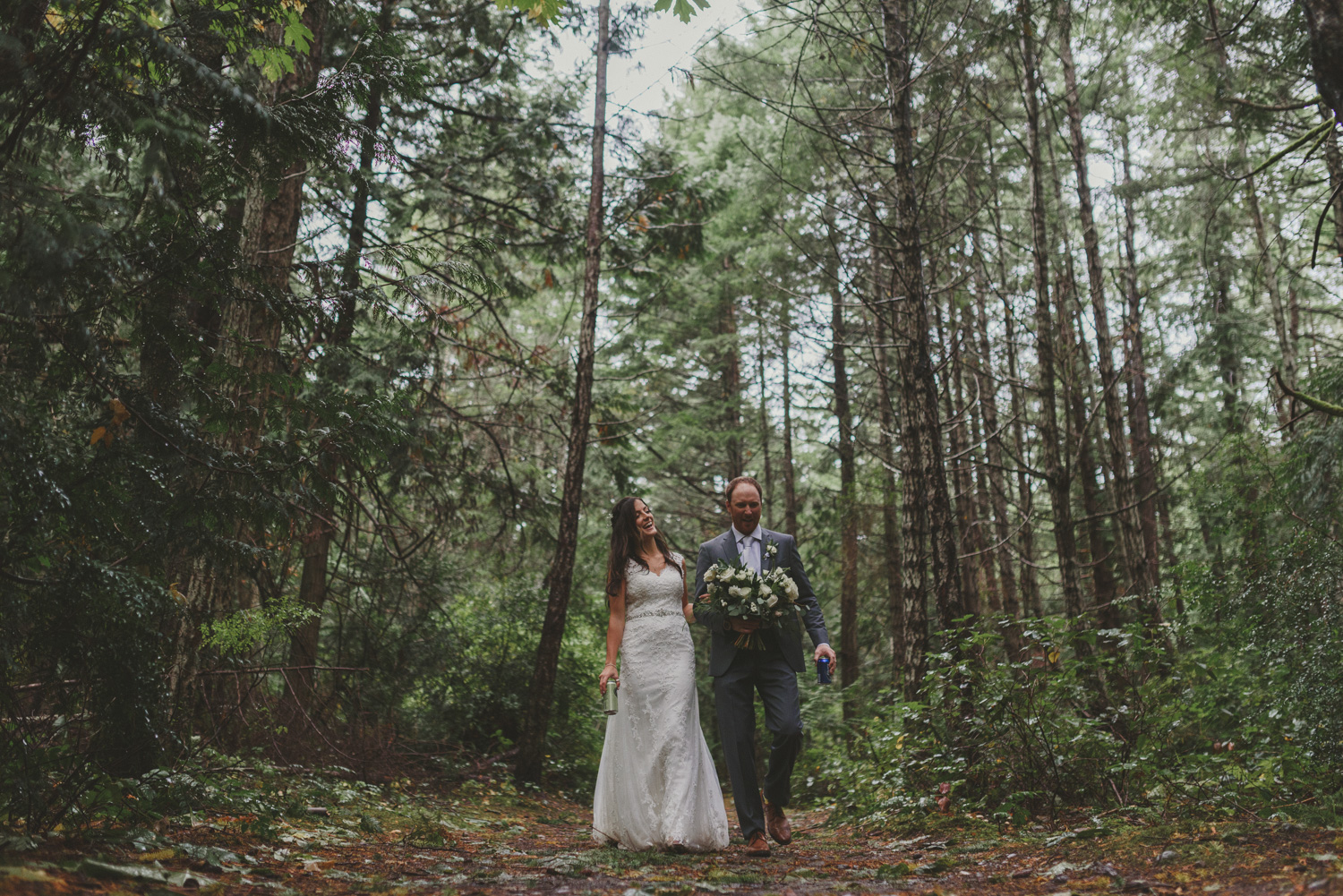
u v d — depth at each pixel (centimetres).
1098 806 499
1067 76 1270
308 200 912
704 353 2194
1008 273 1622
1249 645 649
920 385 780
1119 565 1346
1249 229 1505
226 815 429
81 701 345
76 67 286
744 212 1600
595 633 1509
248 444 498
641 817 449
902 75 800
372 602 1039
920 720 629
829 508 1744
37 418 314
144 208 348
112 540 353
